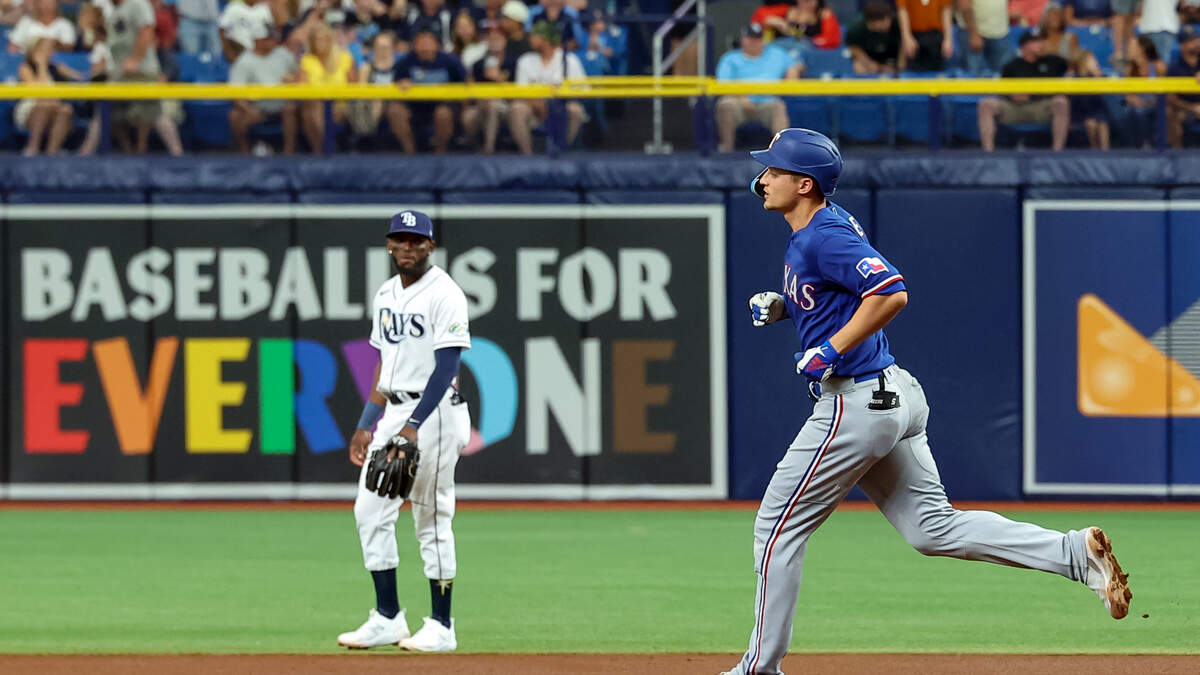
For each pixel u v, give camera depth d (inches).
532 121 1859.0
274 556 1459.2
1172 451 1806.1
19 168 1838.1
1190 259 1800.0
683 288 1829.5
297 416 1843.0
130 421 1846.7
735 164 1824.6
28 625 1102.4
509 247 1835.6
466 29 1953.7
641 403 1834.4
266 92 1861.5
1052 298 1812.3
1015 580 1306.6
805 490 768.9
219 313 1841.8
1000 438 1815.9
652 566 1395.2
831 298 768.3
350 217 1838.1
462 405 962.1
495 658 957.8
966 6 1937.7
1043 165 1809.8
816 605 1184.2
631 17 1903.3
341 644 978.7
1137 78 1855.3
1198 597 1217.4
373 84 1934.1
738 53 1968.5
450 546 975.6
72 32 1989.4
